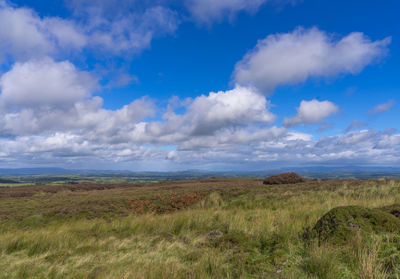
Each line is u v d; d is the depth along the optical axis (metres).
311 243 5.30
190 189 25.55
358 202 10.98
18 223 13.99
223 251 5.71
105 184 45.62
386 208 6.91
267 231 7.10
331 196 15.13
